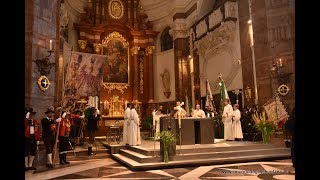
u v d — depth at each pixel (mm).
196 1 17016
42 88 8383
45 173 7102
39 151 8203
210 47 15242
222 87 12734
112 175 6762
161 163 7555
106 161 9445
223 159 8008
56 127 8766
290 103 9609
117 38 20156
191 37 17781
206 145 9180
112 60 19750
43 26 8680
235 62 13078
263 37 10617
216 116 12805
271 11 10312
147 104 20125
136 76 19953
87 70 9312
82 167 8094
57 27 9695
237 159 8156
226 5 13219
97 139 14688
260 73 10656
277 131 9742
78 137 11875
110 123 17953
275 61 10062
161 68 20609
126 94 19812
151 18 21266
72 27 18703
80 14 19375
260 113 10445
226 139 11219
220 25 13852
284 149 8945
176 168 7527
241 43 12648
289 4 10070
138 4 21094
